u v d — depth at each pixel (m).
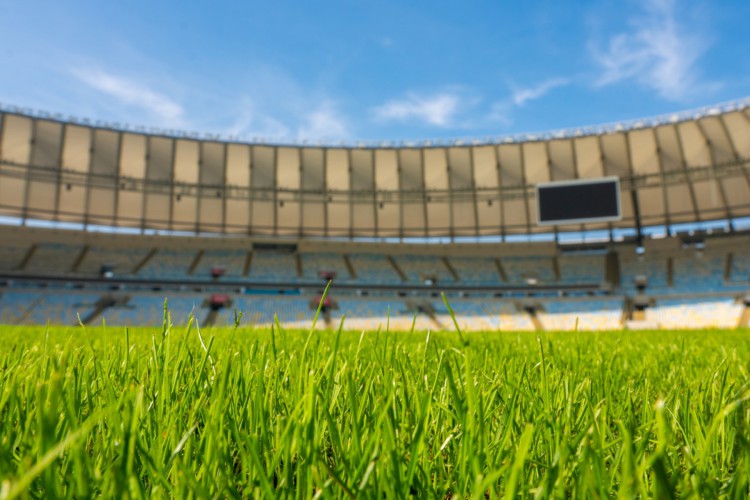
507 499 0.40
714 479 0.53
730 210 35.03
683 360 1.86
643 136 35.03
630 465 0.42
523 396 0.93
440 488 0.63
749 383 0.81
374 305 33.81
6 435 0.66
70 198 35.34
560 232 38.94
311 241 38.53
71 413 0.55
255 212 39.00
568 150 36.50
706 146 33.84
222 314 31.03
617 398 1.05
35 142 33.78
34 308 29.03
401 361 1.15
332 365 0.76
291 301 33.31
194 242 36.94
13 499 0.28
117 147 35.59
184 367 0.99
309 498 0.51
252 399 0.83
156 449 0.62
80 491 0.42
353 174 39.00
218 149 37.53
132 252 35.50
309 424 0.54
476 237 39.56
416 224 39.88
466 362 0.57
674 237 36.06
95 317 29.14
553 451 0.69
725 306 30.28
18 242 33.31
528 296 35.16
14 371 0.98
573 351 2.16
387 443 0.52
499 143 36.94
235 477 0.62
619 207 31.59
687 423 0.81
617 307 32.62
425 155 38.59
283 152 38.28
